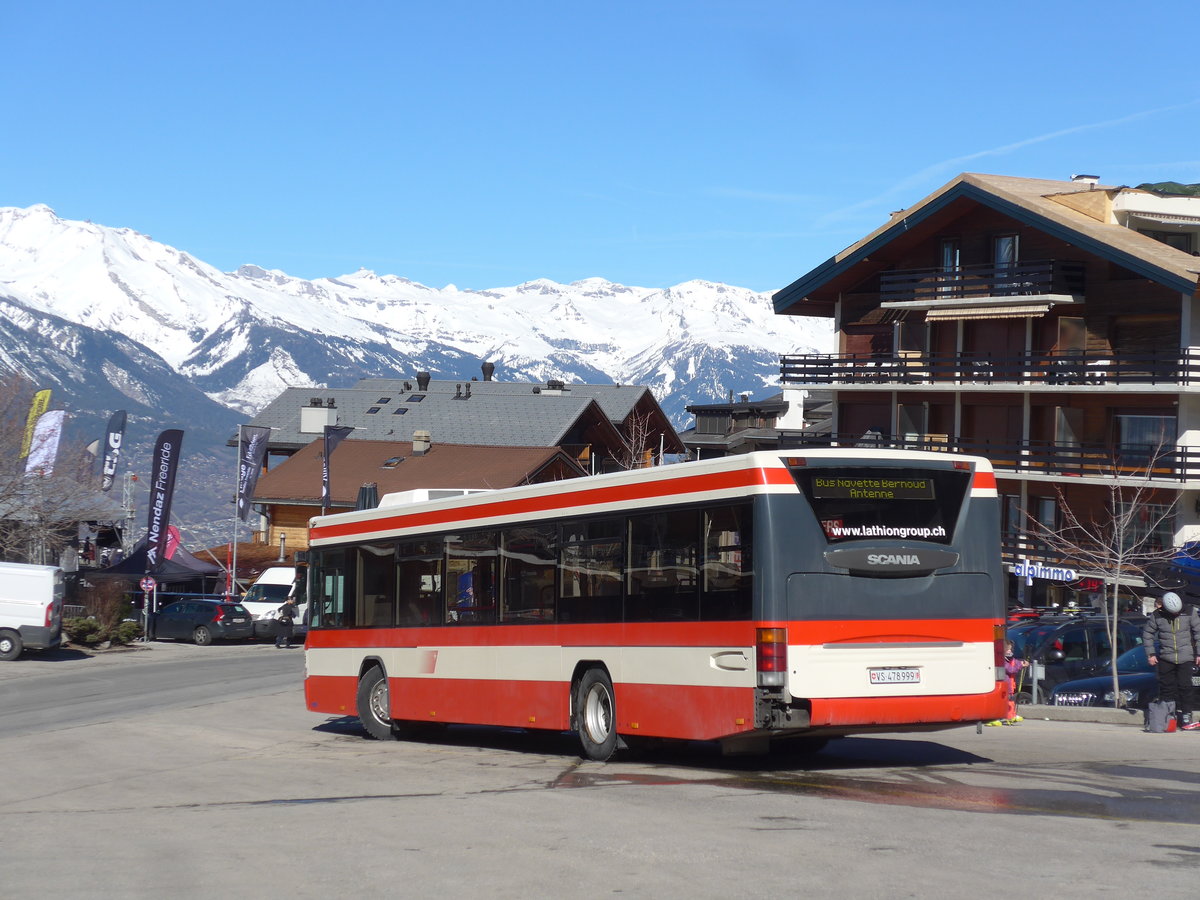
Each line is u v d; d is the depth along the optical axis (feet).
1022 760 47.67
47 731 73.67
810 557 42.80
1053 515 153.38
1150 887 25.54
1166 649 57.26
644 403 292.40
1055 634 78.13
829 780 43.45
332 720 79.46
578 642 51.75
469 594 59.16
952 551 44.50
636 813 36.70
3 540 183.52
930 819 34.09
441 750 60.75
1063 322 150.41
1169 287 138.31
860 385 172.96
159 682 110.83
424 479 236.43
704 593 45.06
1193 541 137.90
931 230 162.09
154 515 177.88
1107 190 152.25
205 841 34.86
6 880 30.30
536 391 295.89
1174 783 40.47
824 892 25.85
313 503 239.09
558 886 27.40
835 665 42.68
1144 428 146.41
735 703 43.42
